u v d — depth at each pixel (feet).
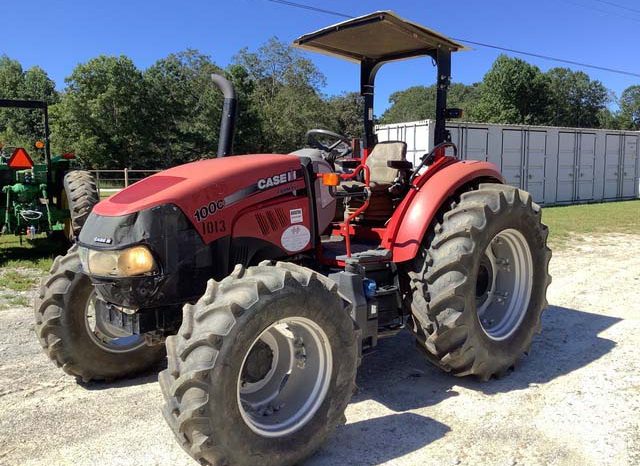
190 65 150.51
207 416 8.34
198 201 10.56
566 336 16.20
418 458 9.80
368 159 16.60
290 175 11.98
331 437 10.56
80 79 133.39
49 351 12.49
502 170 58.95
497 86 180.75
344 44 15.30
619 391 12.36
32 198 28.91
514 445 10.16
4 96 201.77
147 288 10.09
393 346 15.53
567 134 63.87
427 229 13.12
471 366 12.42
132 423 11.12
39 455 9.89
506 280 14.21
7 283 22.11
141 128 136.26
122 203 10.43
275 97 149.89
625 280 23.26
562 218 46.37
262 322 8.79
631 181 71.82
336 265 12.48
